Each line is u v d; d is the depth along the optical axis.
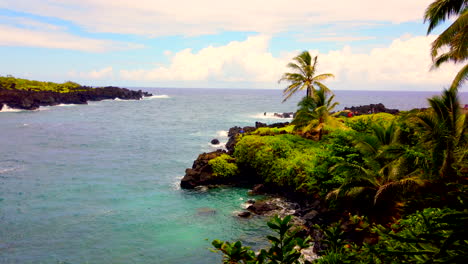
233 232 24.84
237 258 3.34
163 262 20.94
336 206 23.11
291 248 3.15
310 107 38.41
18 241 23.89
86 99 199.25
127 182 38.84
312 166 27.06
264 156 34.03
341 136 25.88
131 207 30.48
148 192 34.94
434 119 16.66
